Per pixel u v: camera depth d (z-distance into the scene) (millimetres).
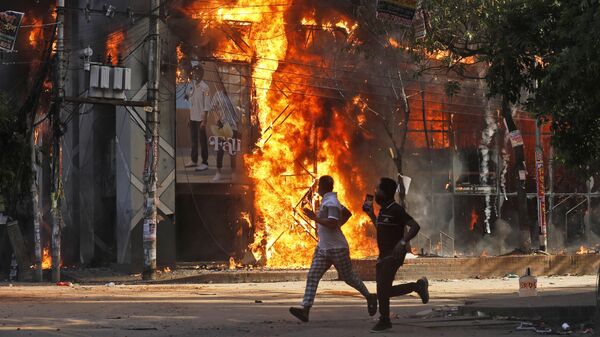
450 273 27812
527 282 14469
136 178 29406
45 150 27312
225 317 12734
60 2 25125
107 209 32469
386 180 10750
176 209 31047
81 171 33656
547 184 37156
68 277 27703
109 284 24484
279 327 11219
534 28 12898
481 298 16750
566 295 14414
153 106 26109
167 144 30000
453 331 10531
